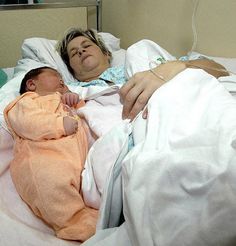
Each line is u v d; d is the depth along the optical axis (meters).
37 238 0.69
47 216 0.73
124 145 0.72
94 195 0.76
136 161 0.57
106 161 0.75
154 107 0.71
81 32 1.72
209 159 0.51
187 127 0.63
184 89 0.73
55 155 0.82
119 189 0.67
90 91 1.12
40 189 0.74
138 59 1.23
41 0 2.05
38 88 1.13
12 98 1.20
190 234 0.47
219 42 1.55
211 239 0.46
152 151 0.59
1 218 0.73
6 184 0.87
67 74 1.68
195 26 1.64
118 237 0.57
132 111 0.85
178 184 0.52
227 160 0.48
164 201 0.52
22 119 0.87
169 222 0.50
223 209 0.45
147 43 1.33
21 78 1.36
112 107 1.02
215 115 0.63
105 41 1.95
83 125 0.96
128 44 2.18
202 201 0.49
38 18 1.98
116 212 0.67
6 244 0.68
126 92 0.89
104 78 1.39
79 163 0.82
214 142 0.54
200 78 0.75
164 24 1.83
